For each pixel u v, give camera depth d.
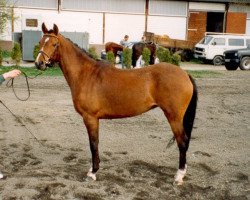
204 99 12.28
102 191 5.16
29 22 23.12
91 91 5.38
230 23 32.09
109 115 5.50
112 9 29.34
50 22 23.59
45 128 8.23
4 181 5.40
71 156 6.55
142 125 8.78
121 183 5.46
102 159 6.44
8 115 9.20
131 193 5.14
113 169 6.00
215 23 33.97
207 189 5.34
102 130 8.27
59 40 5.42
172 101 5.23
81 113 5.55
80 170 5.93
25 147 6.95
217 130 8.53
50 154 6.62
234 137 7.99
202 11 31.45
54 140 7.42
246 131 8.50
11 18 23.78
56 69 18.20
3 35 26.77
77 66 5.48
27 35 21.20
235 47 25.45
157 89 5.29
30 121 8.75
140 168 6.06
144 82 5.33
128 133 8.08
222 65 25.53
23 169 5.90
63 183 5.37
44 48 5.35
